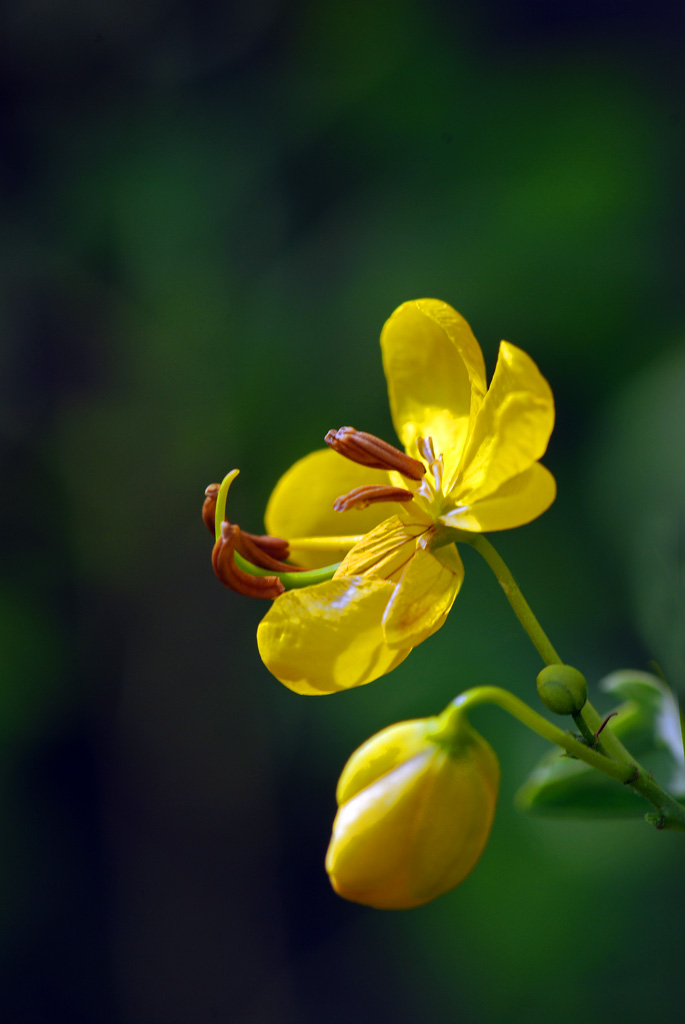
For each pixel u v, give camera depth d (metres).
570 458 0.52
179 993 0.66
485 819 0.32
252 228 0.65
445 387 0.33
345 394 0.59
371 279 0.59
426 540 0.32
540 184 0.56
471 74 0.61
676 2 0.57
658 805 0.31
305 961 0.65
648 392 0.49
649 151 0.56
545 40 0.59
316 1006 0.63
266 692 0.66
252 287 0.64
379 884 0.32
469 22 0.61
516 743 0.47
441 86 0.61
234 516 0.61
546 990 0.47
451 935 0.50
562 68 0.59
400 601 0.31
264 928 0.66
